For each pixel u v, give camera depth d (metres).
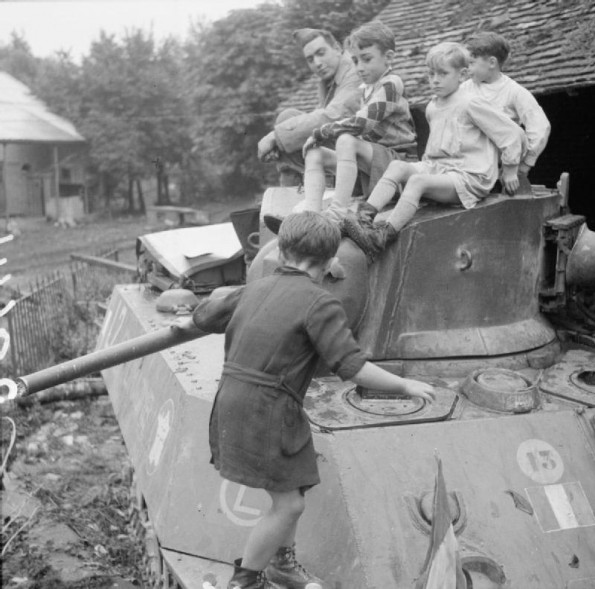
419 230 3.47
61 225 26.31
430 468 2.91
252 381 2.49
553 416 3.16
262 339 2.50
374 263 3.48
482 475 2.93
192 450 3.25
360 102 4.39
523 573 2.76
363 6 12.57
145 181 29.94
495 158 3.64
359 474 2.86
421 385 2.46
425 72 8.35
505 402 3.17
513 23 8.27
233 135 17.86
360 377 2.42
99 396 8.67
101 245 21.67
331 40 4.60
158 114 25.56
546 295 3.89
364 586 2.62
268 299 2.55
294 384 2.50
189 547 3.06
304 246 2.57
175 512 3.15
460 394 3.34
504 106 4.14
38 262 19.34
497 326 3.67
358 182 4.11
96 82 26.06
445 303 3.57
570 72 7.06
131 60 26.12
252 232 4.99
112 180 28.09
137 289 6.02
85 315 11.76
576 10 7.86
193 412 3.35
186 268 5.39
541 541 2.84
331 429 2.98
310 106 10.28
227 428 2.52
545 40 7.72
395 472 2.88
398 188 3.71
